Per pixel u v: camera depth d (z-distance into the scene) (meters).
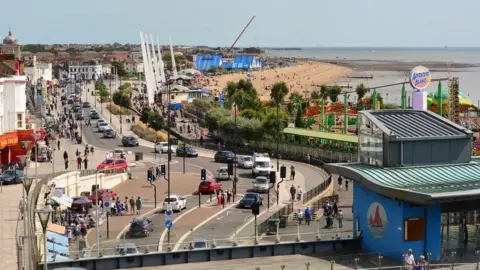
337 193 86.19
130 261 46.47
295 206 77.56
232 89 196.62
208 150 131.38
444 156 49.41
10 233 51.88
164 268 45.75
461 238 45.84
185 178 100.38
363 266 43.00
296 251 48.66
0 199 67.81
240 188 92.94
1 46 131.62
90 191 88.19
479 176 47.22
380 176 46.09
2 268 42.06
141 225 63.25
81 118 172.00
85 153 108.62
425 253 44.75
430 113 52.22
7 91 96.25
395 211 44.91
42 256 45.09
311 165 114.12
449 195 41.53
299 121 147.62
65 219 66.44
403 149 48.16
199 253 47.41
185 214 76.25
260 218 71.88
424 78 104.00
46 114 162.75
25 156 79.62
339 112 157.50
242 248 48.16
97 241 52.44
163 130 158.12
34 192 63.91
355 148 116.00
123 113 192.38
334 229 57.38
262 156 107.88
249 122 133.38
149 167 108.50
